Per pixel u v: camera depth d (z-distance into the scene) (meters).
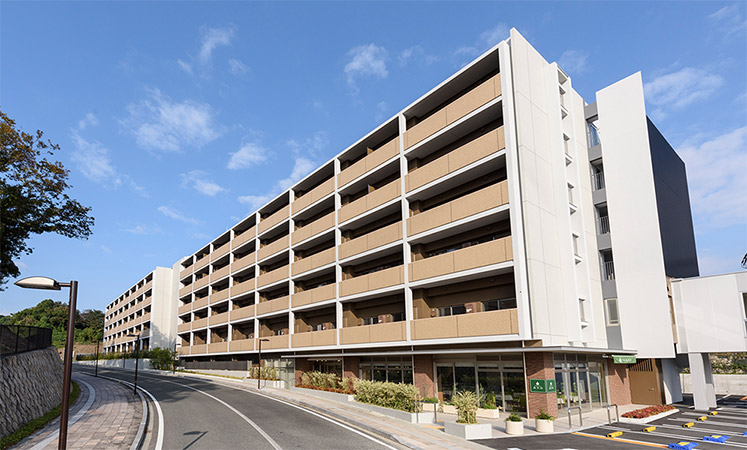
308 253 37.94
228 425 17.92
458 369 23.50
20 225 23.42
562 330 21.14
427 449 13.88
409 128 28.12
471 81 25.08
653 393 25.83
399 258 28.19
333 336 29.94
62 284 10.38
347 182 31.95
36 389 19.58
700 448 14.41
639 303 24.64
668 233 26.22
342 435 16.25
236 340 45.12
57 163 23.95
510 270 21.09
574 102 27.19
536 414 19.31
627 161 26.05
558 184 23.08
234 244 49.28
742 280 23.47
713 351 23.81
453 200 24.05
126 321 89.12
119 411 21.16
